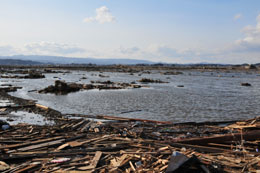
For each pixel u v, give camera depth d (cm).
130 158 977
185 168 766
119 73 12150
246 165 914
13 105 2497
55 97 3406
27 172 853
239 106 2892
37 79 7000
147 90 4488
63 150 1074
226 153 1093
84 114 2305
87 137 1341
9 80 6391
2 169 862
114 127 1636
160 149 1098
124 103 2977
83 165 916
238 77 9619
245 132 1405
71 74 10475
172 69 19675
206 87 5316
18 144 1144
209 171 771
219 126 1742
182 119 2172
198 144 1291
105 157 999
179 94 3953
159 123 1873
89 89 4525
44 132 1434
